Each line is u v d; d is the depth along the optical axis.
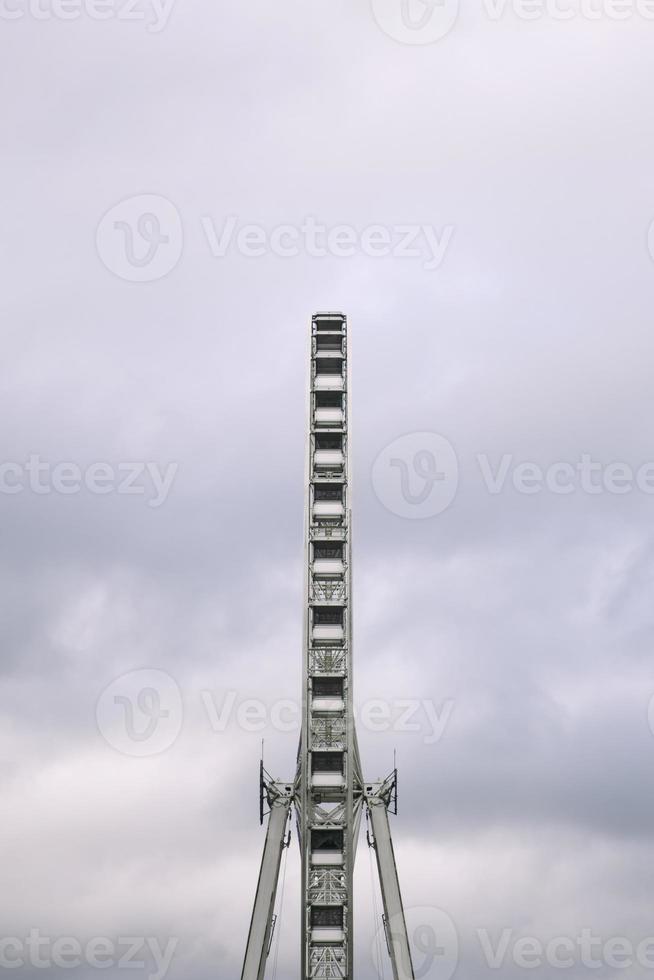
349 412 141.00
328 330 145.00
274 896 125.75
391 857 127.12
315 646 131.62
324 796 128.88
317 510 137.88
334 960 124.38
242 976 122.38
